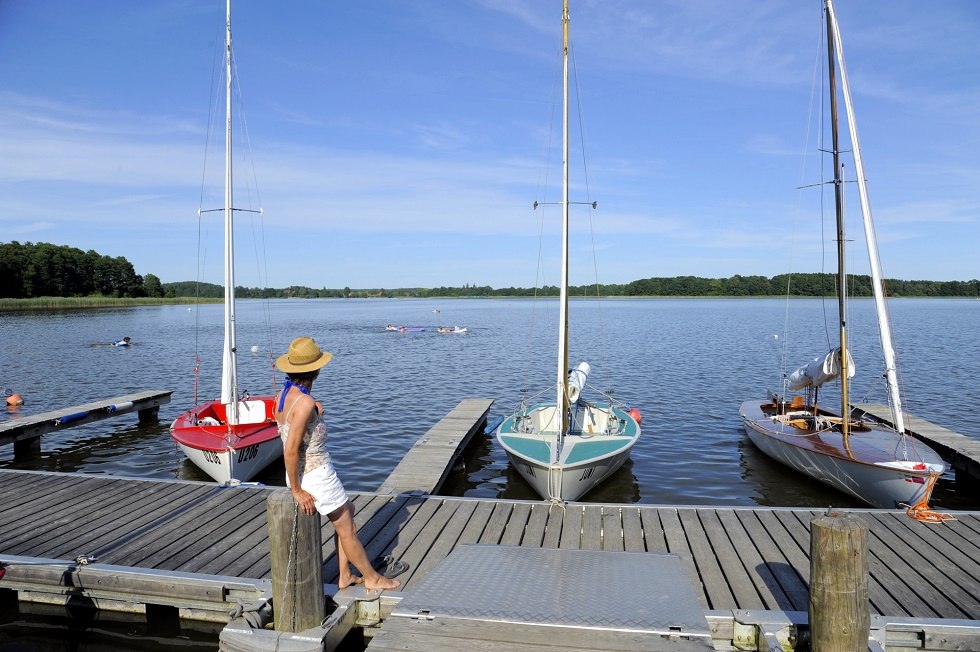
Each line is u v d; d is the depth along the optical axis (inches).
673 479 502.3
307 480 197.6
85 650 246.4
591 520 302.8
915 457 415.5
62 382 980.6
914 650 201.2
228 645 194.9
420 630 177.2
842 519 172.1
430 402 820.0
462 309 4490.7
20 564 247.9
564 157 504.1
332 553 263.3
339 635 202.8
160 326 2289.6
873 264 450.0
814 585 173.2
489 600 193.0
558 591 199.5
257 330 2177.7
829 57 437.7
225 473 455.8
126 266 4864.7
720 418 721.6
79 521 304.0
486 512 314.0
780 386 938.1
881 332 446.6
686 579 208.5
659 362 1219.2
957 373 1018.1
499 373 1086.4
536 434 477.7
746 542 275.6
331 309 4798.2
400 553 262.5
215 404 555.2
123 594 243.0
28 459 572.7
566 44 498.6
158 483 369.1
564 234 503.5
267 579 234.5
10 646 246.8
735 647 205.2
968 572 244.5
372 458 557.6
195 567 249.3
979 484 472.7
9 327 2129.7
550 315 3309.5
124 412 684.7
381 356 1349.7
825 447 451.2
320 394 874.8
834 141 439.8
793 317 2854.3
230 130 482.0
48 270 3966.5
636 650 166.4
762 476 509.4
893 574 243.1
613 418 548.1
